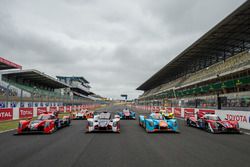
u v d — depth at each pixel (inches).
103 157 241.4
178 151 273.7
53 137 395.2
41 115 492.1
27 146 307.4
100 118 489.7
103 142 339.9
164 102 1781.5
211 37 974.4
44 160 228.5
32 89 1306.6
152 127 456.8
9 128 541.0
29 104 1041.5
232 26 837.2
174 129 456.1
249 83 807.7
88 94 4308.6
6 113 657.6
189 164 213.3
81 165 209.2
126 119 897.5
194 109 807.7
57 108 1149.1
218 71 1077.1
